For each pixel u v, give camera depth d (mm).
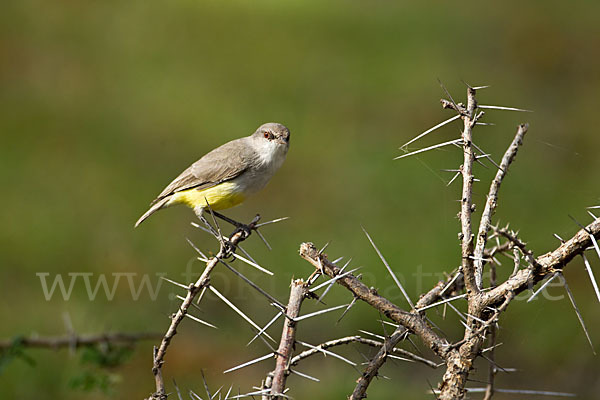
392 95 17797
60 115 17594
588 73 18594
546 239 9898
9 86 18375
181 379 9992
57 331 11031
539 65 19312
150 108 17766
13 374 9375
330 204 14258
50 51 20078
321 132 16641
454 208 12375
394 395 9680
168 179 15703
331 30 20828
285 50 19844
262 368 10336
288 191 14812
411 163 14773
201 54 19906
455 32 20781
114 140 16766
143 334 7328
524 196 11219
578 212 6695
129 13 21922
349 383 10016
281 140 9656
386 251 12414
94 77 19109
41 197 14820
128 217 14352
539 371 9891
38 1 21938
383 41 20328
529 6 21828
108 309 11758
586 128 15633
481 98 17562
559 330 10320
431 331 4457
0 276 12602
